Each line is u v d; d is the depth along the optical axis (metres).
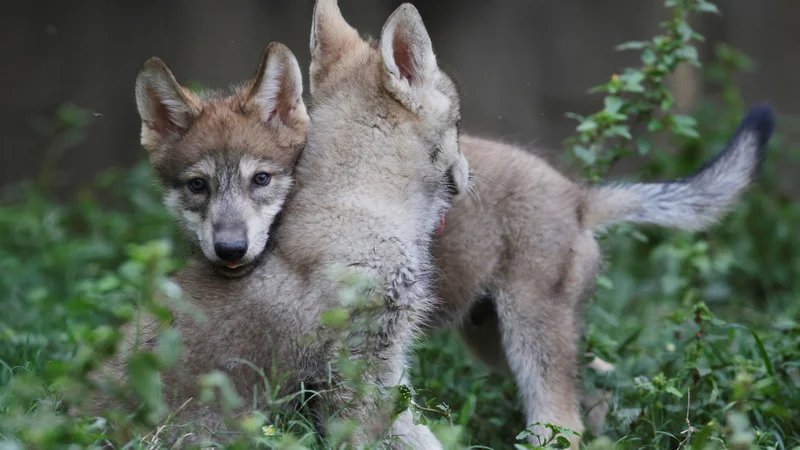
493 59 19.11
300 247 7.15
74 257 13.01
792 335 9.09
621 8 18.80
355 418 6.89
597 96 18.75
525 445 6.81
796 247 13.83
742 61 15.03
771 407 7.77
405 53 7.64
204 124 7.58
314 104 7.81
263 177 7.44
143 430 6.47
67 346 9.00
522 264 8.55
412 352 8.00
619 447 7.36
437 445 7.45
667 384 8.03
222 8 19.25
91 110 18.89
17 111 18.84
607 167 10.09
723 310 12.41
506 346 8.67
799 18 17.97
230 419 6.49
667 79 15.17
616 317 10.97
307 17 19.39
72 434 5.88
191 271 7.41
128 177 15.41
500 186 8.54
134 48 19.16
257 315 7.07
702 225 9.19
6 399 6.97
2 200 16.73
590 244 8.83
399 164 7.53
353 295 6.38
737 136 9.22
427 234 7.71
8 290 11.97
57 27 19.02
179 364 6.89
